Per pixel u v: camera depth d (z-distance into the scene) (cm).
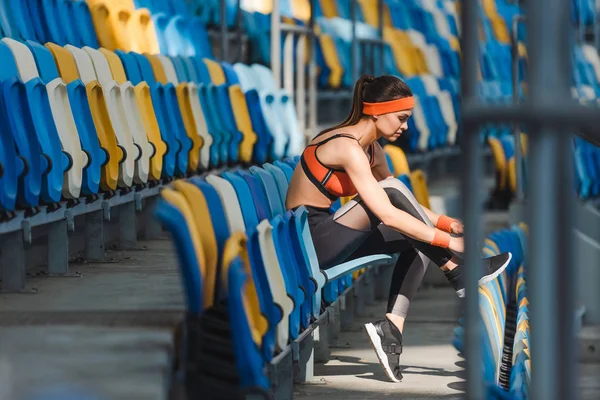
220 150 1202
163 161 1030
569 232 349
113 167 861
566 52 345
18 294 679
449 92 2278
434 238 768
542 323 352
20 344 511
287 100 1391
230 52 1689
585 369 1088
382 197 770
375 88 794
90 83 845
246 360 469
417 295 1362
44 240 848
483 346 738
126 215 947
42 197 731
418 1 2594
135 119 942
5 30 992
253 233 582
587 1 2788
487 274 793
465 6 387
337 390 792
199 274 479
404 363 909
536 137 347
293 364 729
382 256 814
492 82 2448
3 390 430
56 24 1105
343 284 952
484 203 1809
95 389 435
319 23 2028
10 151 675
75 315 587
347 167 778
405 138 1897
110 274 780
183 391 507
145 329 541
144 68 1061
